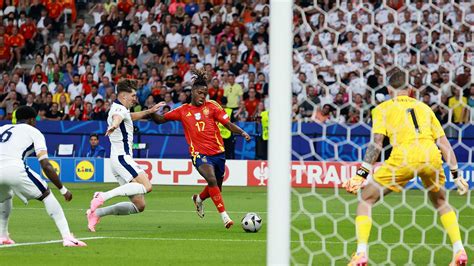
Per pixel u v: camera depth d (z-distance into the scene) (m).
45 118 69.44
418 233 32.69
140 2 78.31
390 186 23.28
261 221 35.19
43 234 32.22
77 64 76.31
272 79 16.94
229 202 48.28
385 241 30.03
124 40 75.62
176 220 38.28
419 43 51.78
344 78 52.06
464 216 39.72
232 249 27.88
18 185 27.03
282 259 16.88
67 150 66.69
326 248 27.73
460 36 50.06
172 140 65.44
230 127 34.53
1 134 27.27
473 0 50.00
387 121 23.56
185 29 75.12
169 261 24.98
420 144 23.42
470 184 52.53
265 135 61.19
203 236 31.73
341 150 55.34
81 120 68.69
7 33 80.94
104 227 35.06
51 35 82.00
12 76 76.75
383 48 52.44
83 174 60.34
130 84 34.06
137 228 34.66
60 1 82.56
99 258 25.52
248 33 73.31
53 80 74.94
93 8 82.88
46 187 27.86
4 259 25.12
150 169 58.62
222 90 67.50
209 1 75.81
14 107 72.25
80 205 46.31
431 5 28.62
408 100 23.86
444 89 50.75
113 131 33.25
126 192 33.59
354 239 30.05
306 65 50.72
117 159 34.19
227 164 57.69
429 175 23.66
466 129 53.69
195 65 72.56
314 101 51.94
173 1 77.38
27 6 82.50
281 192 16.89
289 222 16.98
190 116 34.53
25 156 27.39
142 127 66.56
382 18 53.25
